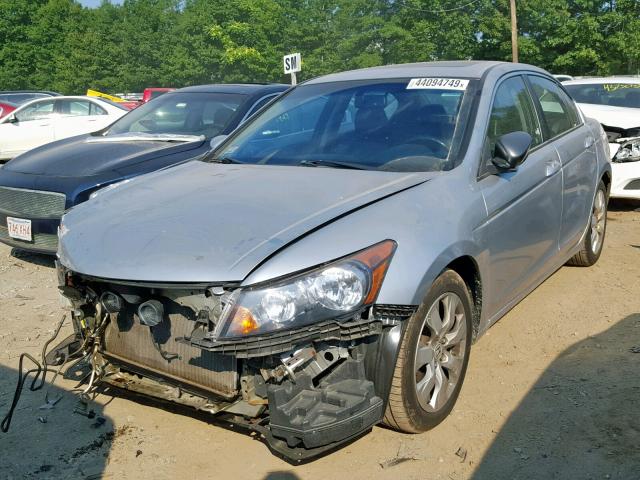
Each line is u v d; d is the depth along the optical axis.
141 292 2.86
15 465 3.02
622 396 3.45
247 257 2.66
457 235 3.09
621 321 4.43
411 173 3.37
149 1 57.66
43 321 4.73
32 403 3.56
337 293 2.62
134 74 53.41
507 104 4.07
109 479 2.91
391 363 2.80
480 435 3.15
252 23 47.31
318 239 2.73
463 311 3.25
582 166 4.78
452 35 38.94
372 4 43.75
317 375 2.74
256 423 2.81
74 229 3.22
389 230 2.85
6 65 58.16
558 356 3.97
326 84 4.41
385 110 3.93
